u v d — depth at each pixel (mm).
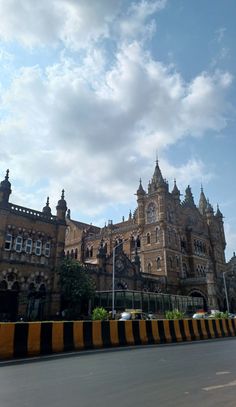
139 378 9656
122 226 74125
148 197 69250
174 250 65375
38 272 36250
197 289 62344
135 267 55312
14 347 13320
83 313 40562
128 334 18281
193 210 78250
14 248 34906
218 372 10492
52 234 38969
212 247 79812
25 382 9234
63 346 15023
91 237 75875
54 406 6848
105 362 12688
